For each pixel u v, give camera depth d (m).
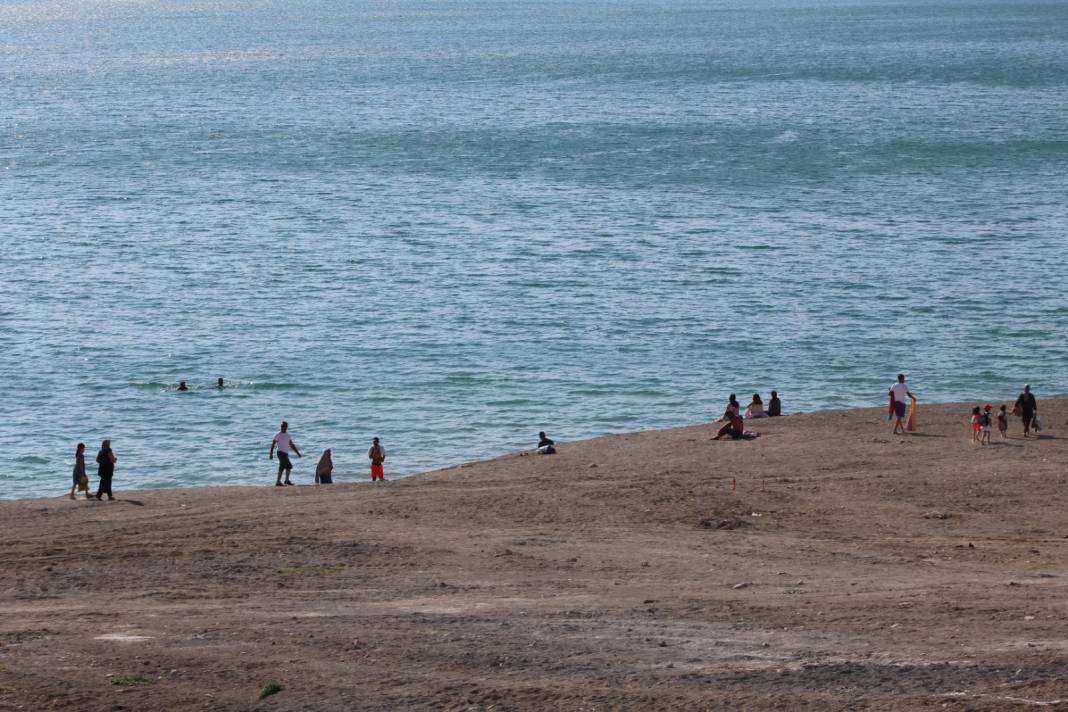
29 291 154.12
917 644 34.72
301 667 34.03
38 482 91.56
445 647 35.94
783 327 135.25
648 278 159.38
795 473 73.56
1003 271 160.50
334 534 58.16
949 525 60.84
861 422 90.56
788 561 52.06
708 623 38.69
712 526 60.22
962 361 121.81
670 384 115.69
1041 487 68.88
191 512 65.81
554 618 39.97
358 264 169.25
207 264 169.50
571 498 66.56
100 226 196.00
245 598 44.66
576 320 139.25
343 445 99.75
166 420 106.81
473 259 171.75
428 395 113.19
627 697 30.36
